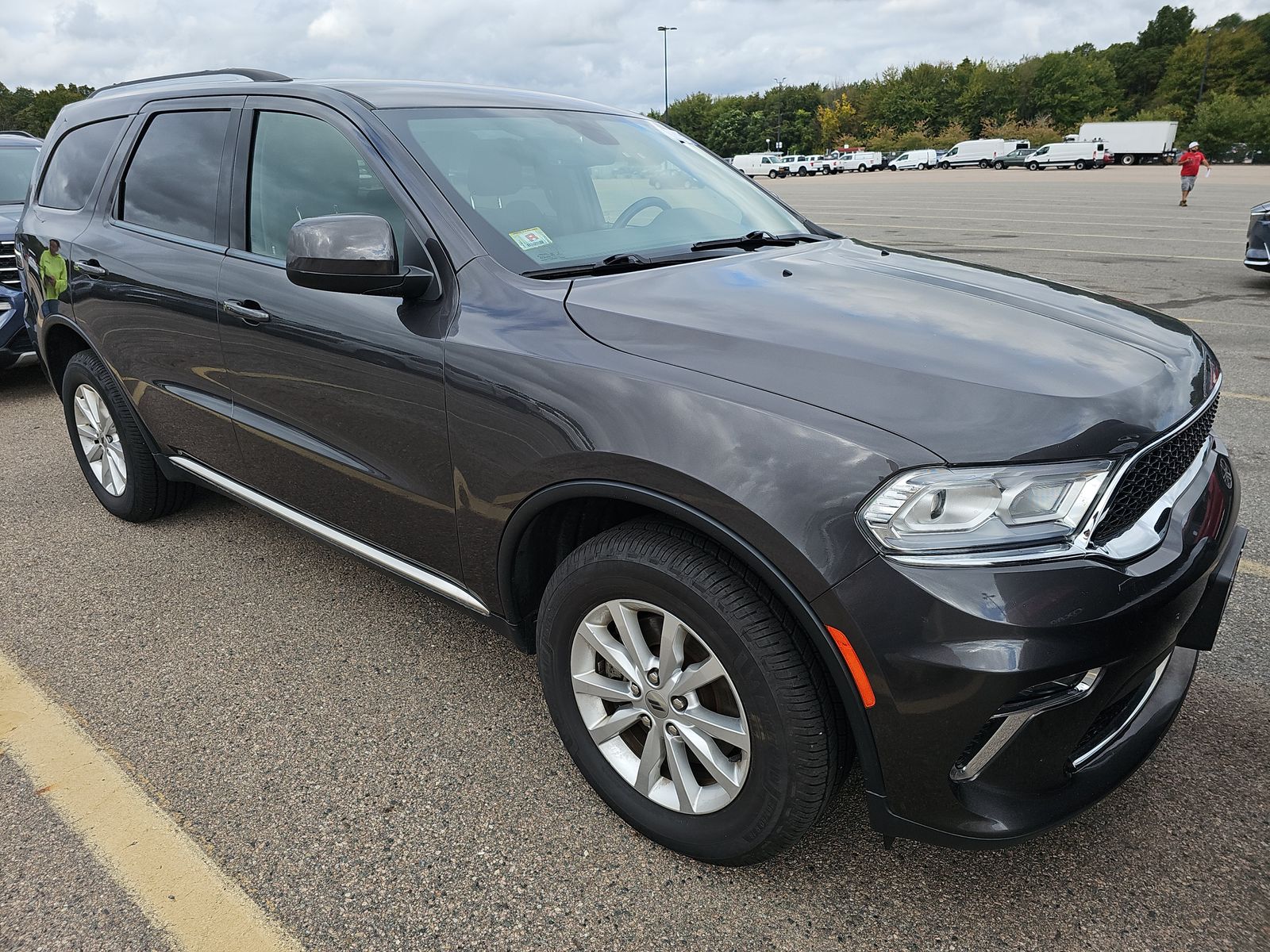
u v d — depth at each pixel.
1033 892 1.97
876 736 1.68
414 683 2.78
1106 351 1.97
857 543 1.60
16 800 2.29
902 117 91.69
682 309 2.05
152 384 3.29
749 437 1.70
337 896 1.98
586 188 2.73
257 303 2.68
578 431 1.91
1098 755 1.88
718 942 1.86
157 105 3.35
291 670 2.85
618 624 1.98
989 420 1.64
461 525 2.27
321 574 3.49
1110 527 1.70
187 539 3.81
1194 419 1.90
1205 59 84.38
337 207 2.55
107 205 3.48
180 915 1.94
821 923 1.90
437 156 2.48
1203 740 2.45
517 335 2.08
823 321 1.99
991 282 2.50
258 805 2.26
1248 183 31.81
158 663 2.90
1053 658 1.56
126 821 2.21
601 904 1.95
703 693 1.93
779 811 1.81
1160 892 1.96
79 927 1.91
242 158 2.88
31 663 2.91
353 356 2.39
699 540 1.83
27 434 5.31
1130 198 23.84
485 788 2.32
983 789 1.70
